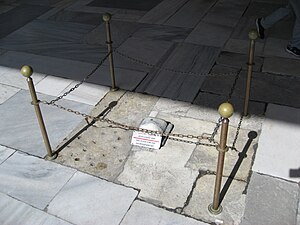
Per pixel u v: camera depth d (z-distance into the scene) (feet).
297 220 11.35
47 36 24.04
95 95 17.75
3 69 20.45
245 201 12.03
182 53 21.09
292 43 20.29
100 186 12.85
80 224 11.60
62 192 12.70
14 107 17.21
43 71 20.03
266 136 14.65
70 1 29.78
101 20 25.86
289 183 12.59
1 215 12.02
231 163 13.46
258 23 21.85
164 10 27.09
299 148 14.01
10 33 24.73
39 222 11.73
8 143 15.03
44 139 13.70
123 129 15.44
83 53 21.67
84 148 14.57
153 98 17.35
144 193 12.52
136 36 23.31
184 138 14.76
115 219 11.68
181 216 11.67
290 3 19.92
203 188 12.58
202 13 26.23
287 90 17.40
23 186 13.04
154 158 13.92
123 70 19.65
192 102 16.93
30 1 30.09
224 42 22.07
